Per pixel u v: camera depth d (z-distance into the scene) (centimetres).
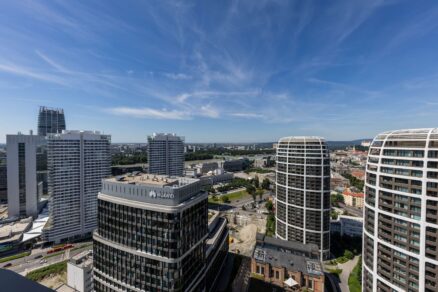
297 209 17150
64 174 19112
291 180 17425
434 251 7812
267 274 12838
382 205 9175
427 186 7981
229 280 13650
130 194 9231
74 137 19438
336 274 14900
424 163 8056
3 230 19638
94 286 9869
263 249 14575
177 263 8481
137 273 8819
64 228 19238
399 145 8819
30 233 19675
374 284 9481
